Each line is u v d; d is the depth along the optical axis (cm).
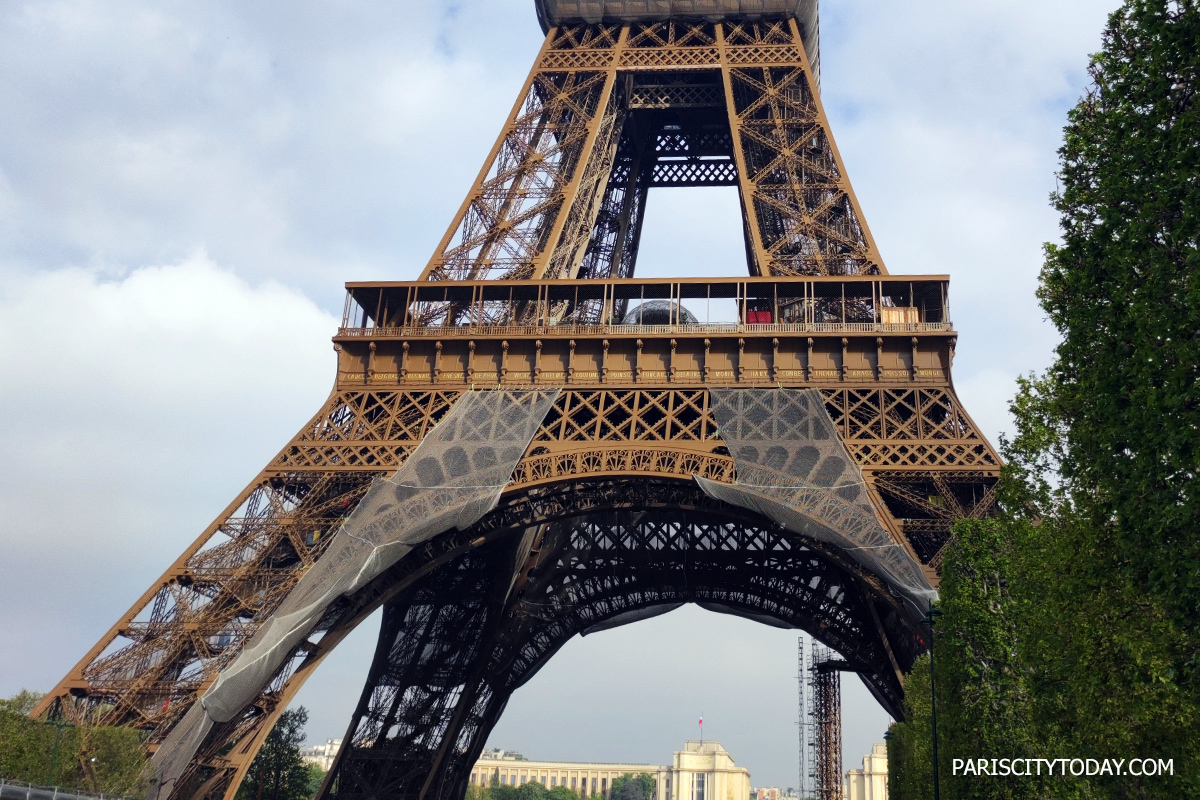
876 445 8162
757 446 8075
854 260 9306
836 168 10094
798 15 11675
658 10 11750
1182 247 3747
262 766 14638
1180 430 3422
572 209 10444
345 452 8562
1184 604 3416
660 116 13225
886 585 7700
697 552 10950
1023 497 5172
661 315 11500
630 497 8612
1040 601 4881
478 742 11794
